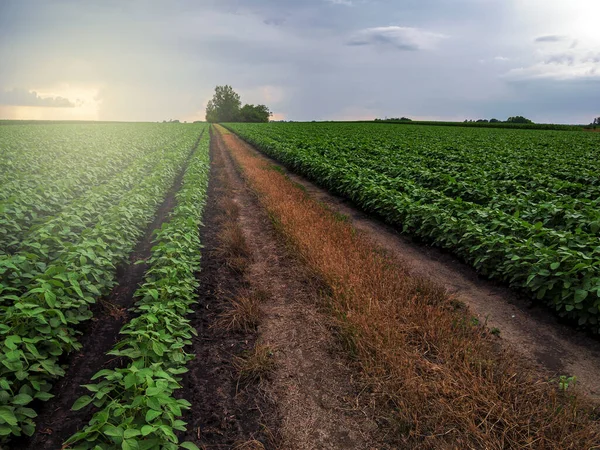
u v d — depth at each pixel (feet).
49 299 12.84
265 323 16.63
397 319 15.79
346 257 21.74
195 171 47.39
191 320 16.87
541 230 21.36
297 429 11.19
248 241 26.94
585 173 40.34
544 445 10.14
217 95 415.85
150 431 8.70
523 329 16.62
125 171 42.47
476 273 22.00
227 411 11.88
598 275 16.33
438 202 28.78
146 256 23.91
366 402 12.07
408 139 96.07
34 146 67.46
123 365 13.69
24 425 10.44
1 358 10.95
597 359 14.67
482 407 11.22
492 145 80.18
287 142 84.12
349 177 39.32
